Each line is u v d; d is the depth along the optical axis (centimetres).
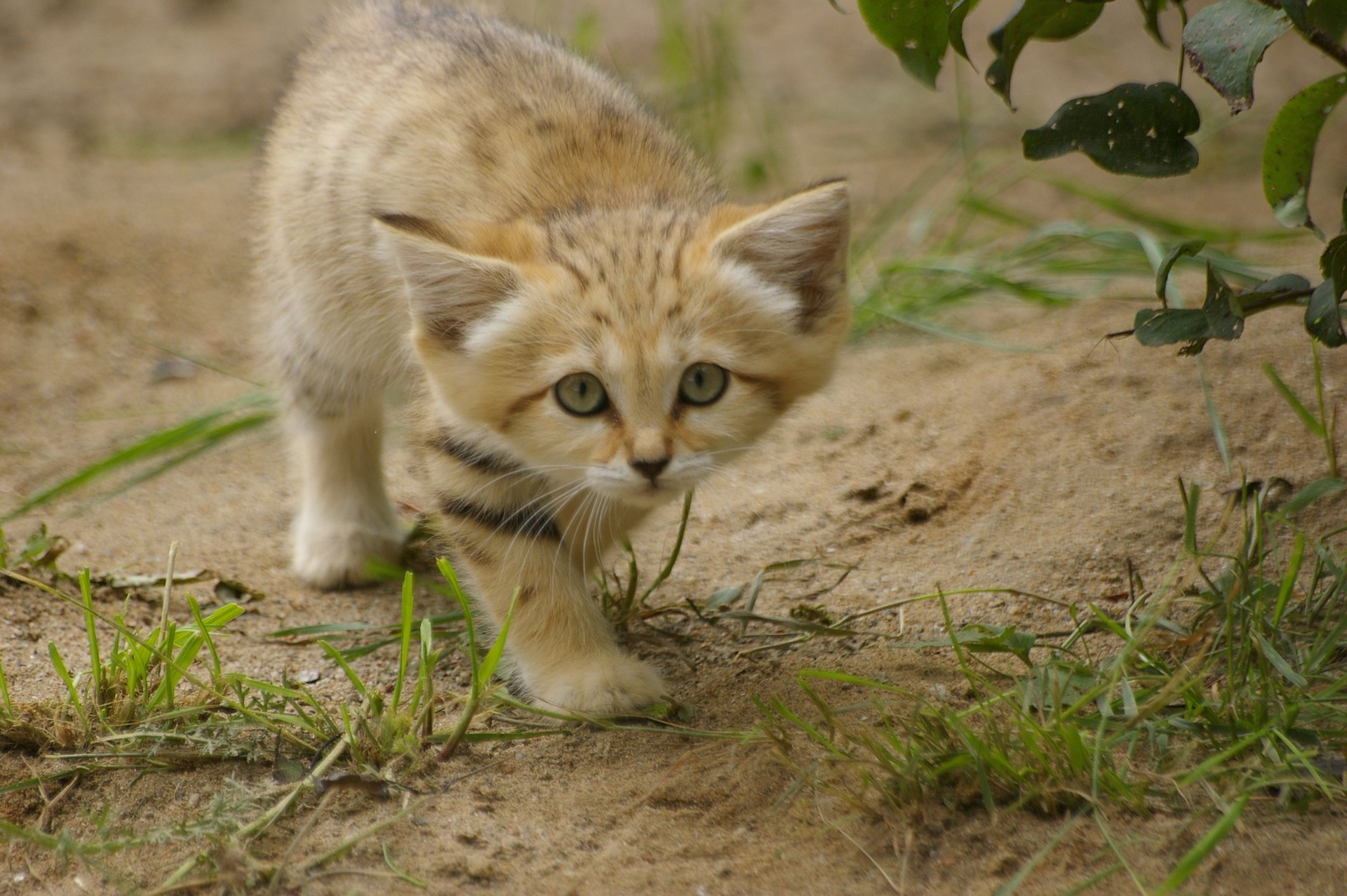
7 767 491
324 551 696
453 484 566
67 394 959
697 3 1714
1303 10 444
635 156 629
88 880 439
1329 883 392
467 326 535
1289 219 492
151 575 685
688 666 587
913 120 1460
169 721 514
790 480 751
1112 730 475
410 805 474
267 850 449
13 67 1650
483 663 555
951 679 545
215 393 961
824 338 559
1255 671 496
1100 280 920
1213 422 669
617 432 518
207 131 1475
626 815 468
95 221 1166
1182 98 495
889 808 449
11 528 759
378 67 689
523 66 673
